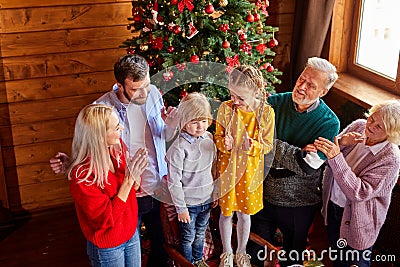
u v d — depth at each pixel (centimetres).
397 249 350
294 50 413
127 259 277
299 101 271
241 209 267
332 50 412
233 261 283
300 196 289
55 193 421
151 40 317
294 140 282
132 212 265
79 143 246
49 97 395
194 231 279
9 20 368
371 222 283
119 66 267
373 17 389
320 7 387
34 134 401
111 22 390
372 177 273
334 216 297
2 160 395
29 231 403
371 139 274
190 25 305
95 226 258
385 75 384
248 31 333
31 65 383
